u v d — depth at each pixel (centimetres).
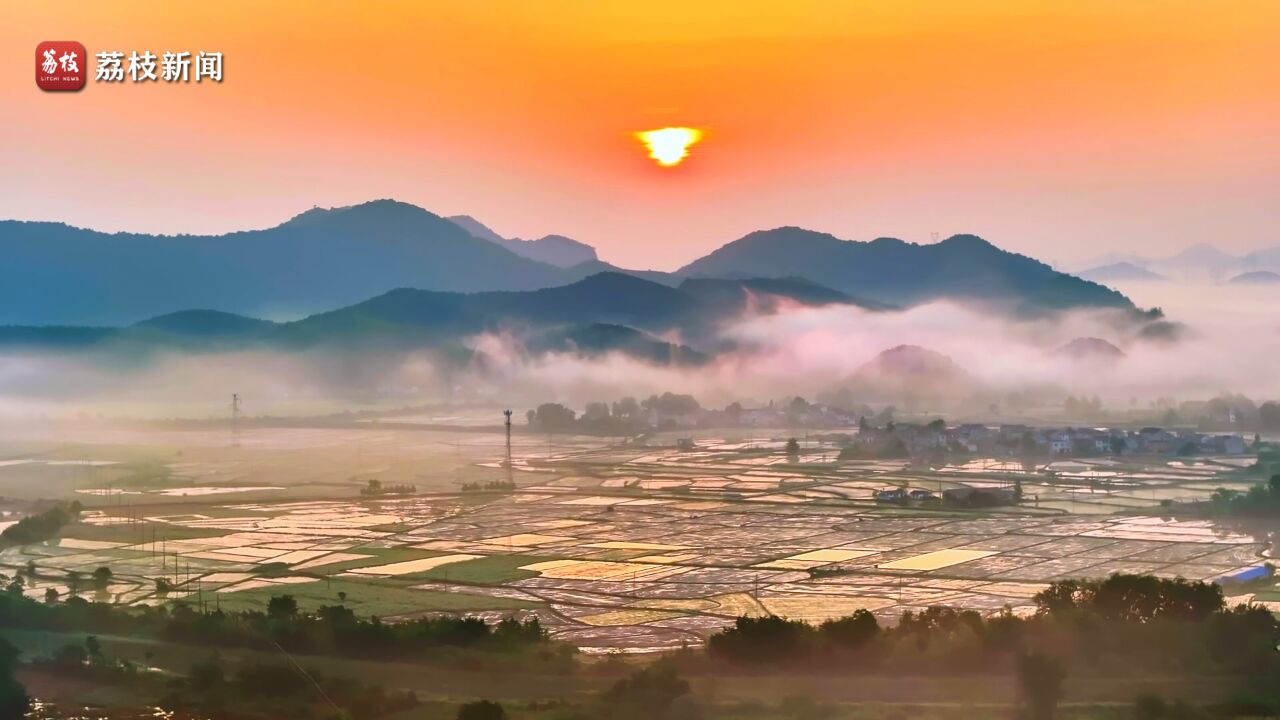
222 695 17600
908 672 18388
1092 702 16800
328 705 17062
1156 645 18962
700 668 18850
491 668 18738
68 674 18675
